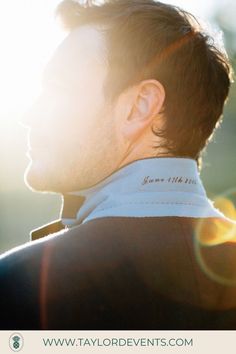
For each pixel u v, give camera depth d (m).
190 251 0.80
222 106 0.92
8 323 0.74
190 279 0.79
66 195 0.91
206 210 0.85
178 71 0.87
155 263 0.78
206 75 0.89
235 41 13.39
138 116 0.87
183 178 0.85
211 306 0.79
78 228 0.79
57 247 0.77
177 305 0.78
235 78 0.98
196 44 0.89
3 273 0.76
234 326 0.80
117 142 0.87
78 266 0.75
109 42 0.87
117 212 0.81
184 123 0.87
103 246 0.77
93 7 0.90
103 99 0.87
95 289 0.75
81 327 0.74
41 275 0.75
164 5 0.90
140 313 0.76
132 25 0.87
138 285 0.76
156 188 0.84
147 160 0.85
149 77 0.87
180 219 0.82
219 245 0.83
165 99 0.87
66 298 0.74
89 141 0.87
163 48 0.87
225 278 0.81
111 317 0.75
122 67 0.87
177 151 0.87
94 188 0.88
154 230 0.80
